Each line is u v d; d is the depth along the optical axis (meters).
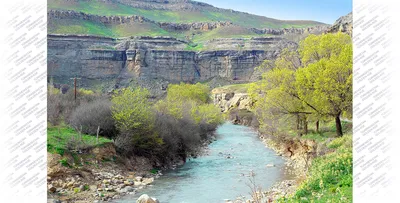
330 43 35.62
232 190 23.66
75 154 24.92
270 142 49.22
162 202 20.77
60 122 34.28
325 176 17.56
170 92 79.19
